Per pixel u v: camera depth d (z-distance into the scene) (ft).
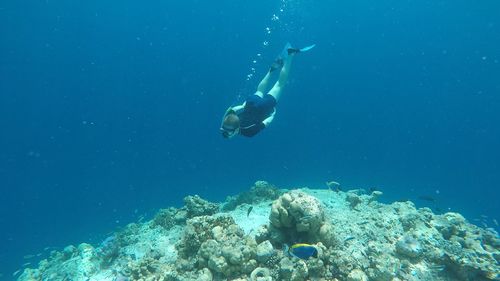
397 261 20.34
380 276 18.52
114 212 81.76
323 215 20.11
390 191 96.12
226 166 101.50
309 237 19.69
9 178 169.99
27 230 88.22
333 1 185.68
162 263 22.94
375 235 23.34
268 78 24.75
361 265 19.35
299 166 100.12
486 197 115.34
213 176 91.25
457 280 20.29
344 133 160.76
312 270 18.06
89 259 27.50
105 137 211.41
